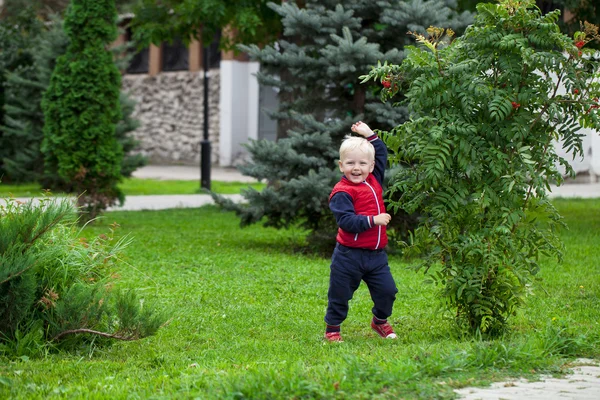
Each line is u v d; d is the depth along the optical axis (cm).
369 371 509
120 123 2303
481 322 689
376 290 694
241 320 793
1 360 599
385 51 1295
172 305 853
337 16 1255
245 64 3522
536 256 672
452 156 661
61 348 635
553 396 476
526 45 655
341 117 1298
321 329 755
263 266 1149
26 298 609
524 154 643
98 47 1562
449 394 473
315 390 470
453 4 1354
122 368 584
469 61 650
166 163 3812
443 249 677
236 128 3525
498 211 662
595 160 2728
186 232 1555
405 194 697
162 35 1881
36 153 2383
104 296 641
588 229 1536
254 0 1736
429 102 665
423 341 664
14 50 2509
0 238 618
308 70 1273
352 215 674
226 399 466
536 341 610
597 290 955
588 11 1594
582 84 654
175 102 3769
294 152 1241
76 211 691
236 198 2267
